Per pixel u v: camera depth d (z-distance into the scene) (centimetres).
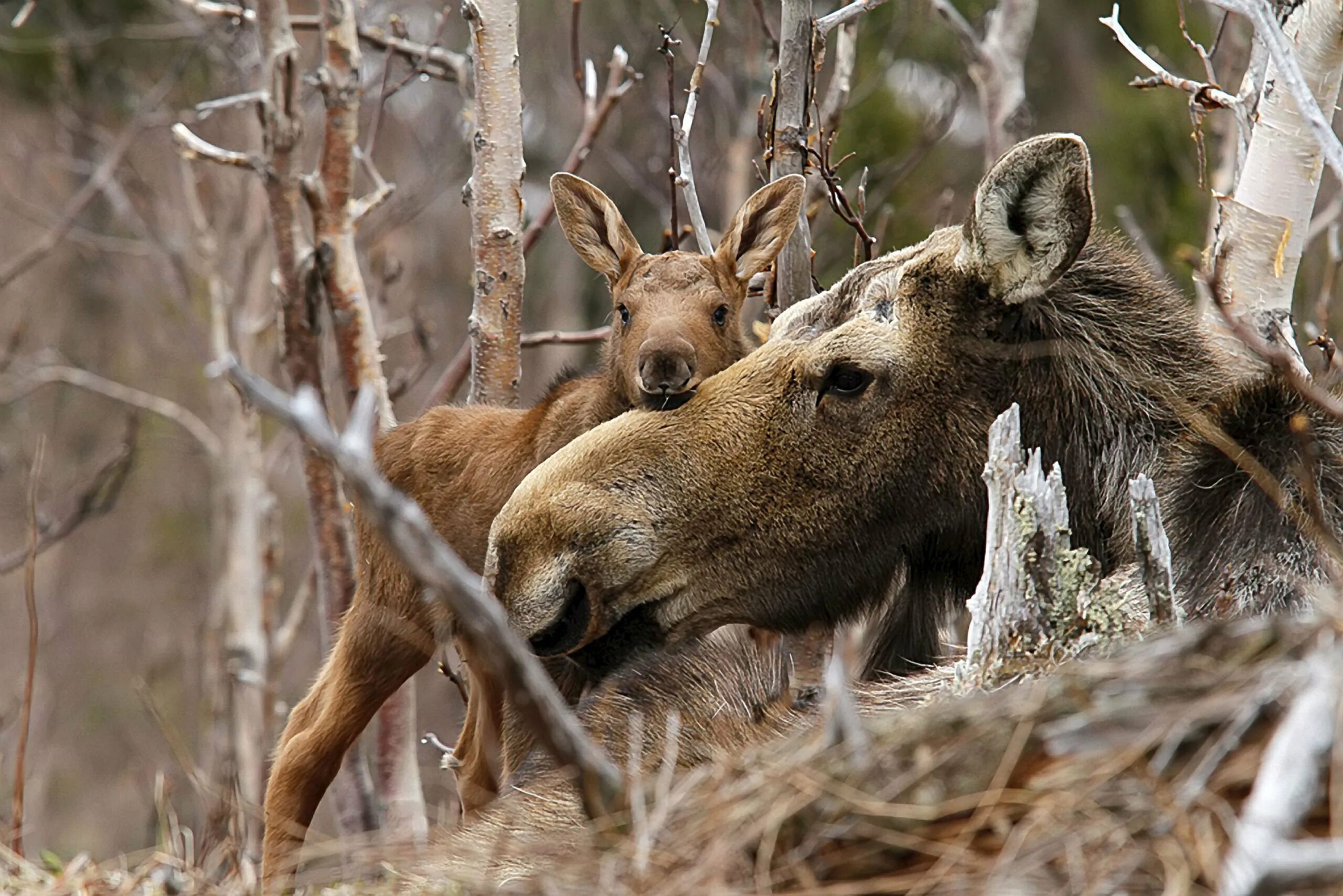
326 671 1123
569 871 560
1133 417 816
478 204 1187
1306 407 746
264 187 1269
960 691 690
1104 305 831
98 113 2853
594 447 829
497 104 1178
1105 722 517
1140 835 493
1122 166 2405
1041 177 785
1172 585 679
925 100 2338
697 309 1097
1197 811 489
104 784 2953
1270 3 1040
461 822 869
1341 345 1437
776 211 1138
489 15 1172
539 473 824
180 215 2578
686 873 534
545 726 523
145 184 2652
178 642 3170
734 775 576
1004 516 690
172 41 2848
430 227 3203
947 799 522
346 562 1324
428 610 1020
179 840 909
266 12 1255
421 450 1099
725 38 2294
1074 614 690
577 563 801
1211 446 767
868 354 812
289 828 1035
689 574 820
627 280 1134
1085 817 501
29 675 870
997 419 699
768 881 524
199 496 3431
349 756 1336
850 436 817
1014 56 1541
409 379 1566
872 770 535
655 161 2236
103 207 3288
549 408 1066
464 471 1076
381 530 513
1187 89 1032
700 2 1216
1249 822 427
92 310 3472
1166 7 2450
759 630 938
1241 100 1097
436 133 2916
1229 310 885
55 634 3134
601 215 1183
